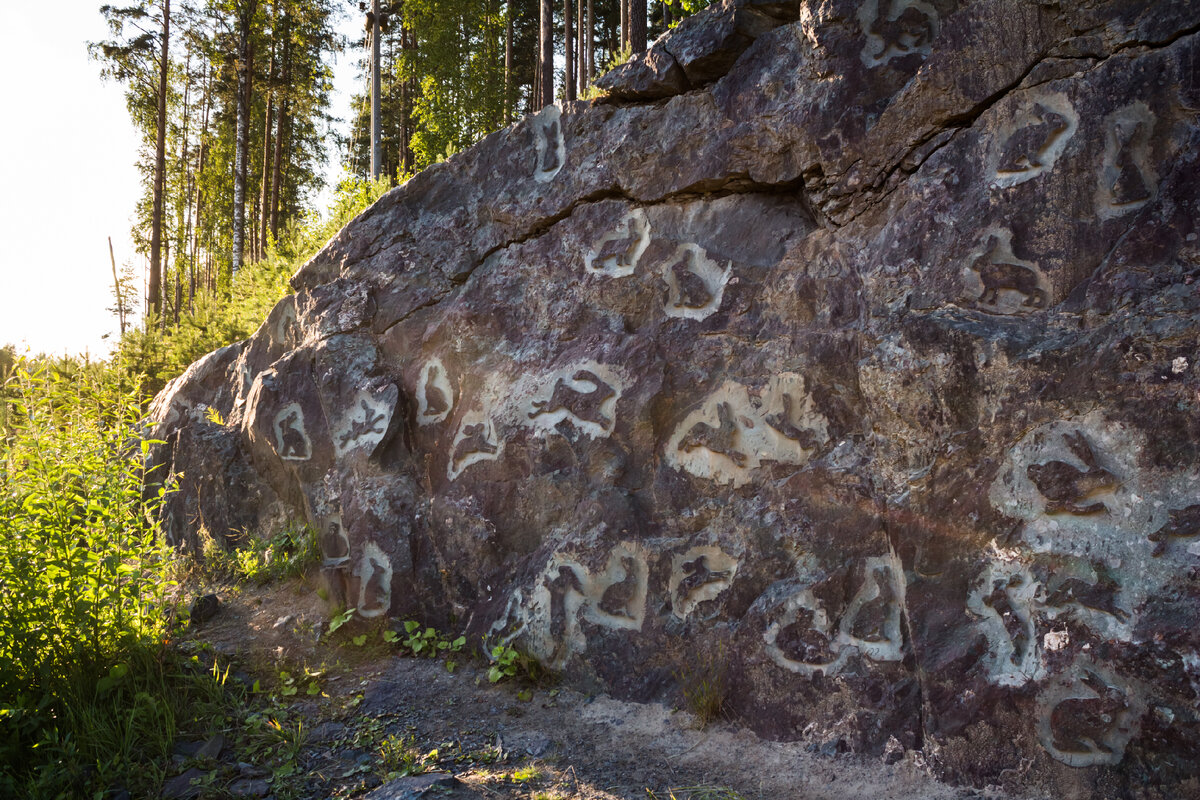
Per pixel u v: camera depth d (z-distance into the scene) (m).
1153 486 2.88
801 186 4.12
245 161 20.64
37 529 3.88
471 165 5.31
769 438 3.94
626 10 12.34
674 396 4.26
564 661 4.34
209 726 3.88
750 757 3.55
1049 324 3.18
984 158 3.41
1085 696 2.92
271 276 10.95
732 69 4.22
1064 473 3.04
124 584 4.04
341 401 5.52
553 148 4.93
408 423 5.31
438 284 5.33
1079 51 3.21
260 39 21.23
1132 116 3.08
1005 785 3.07
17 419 4.66
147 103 23.30
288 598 5.55
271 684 4.46
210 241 29.38
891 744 3.36
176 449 6.88
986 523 3.22
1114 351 2.99
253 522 6.41
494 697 4.29
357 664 4.76
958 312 3.39
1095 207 3.14
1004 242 3.32
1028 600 3.10
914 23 3.67
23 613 3.74
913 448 3.43
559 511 4.58
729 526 3.98
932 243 3.50
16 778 3.34
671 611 4.08
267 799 3.30
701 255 4.30
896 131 3.66
